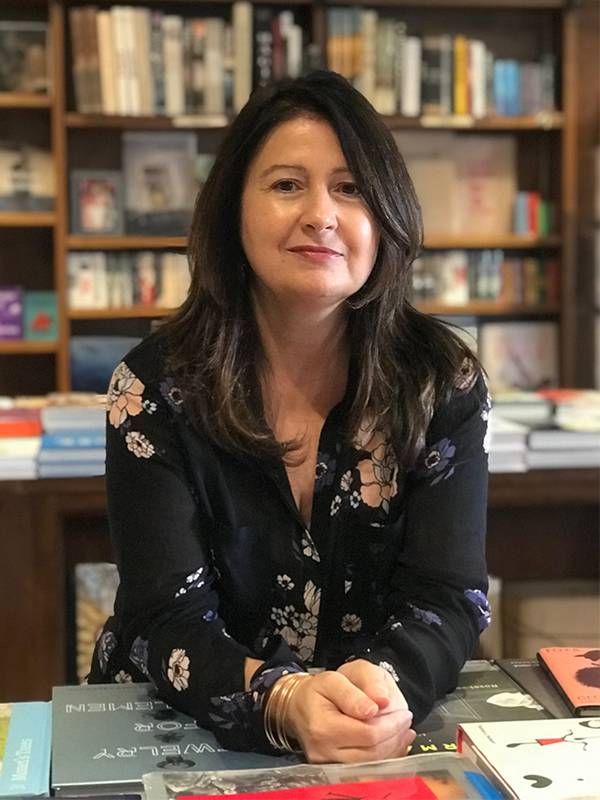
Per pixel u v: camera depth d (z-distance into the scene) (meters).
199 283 1.31
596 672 1.22
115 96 3.92
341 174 1.21
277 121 1.22
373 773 0.92
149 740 1.08
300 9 4.12
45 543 2.44
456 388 1.32
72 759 1.02
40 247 4.19
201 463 1.26
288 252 1.20
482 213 4.36
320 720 1.01
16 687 2.46
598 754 0.92
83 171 4.13
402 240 1.25
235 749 1.07
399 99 4.07
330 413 1.32
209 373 1.27
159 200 4.15
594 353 4.22
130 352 1.34
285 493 1.27
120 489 1.27
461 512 1.29
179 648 1.16
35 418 2.56
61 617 2.46
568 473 2.59
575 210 4.24
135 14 3.89
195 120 3.94
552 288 4.32
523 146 4.38
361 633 1.34
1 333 4.08
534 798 0.83
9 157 4.06
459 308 4.23
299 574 1.30
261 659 1.13
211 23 3.95
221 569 1.30
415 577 1.27
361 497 1.30
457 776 0.91
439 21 4.27
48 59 4.01
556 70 4.24
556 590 2.73
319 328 1.28
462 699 1.19
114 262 4.05
